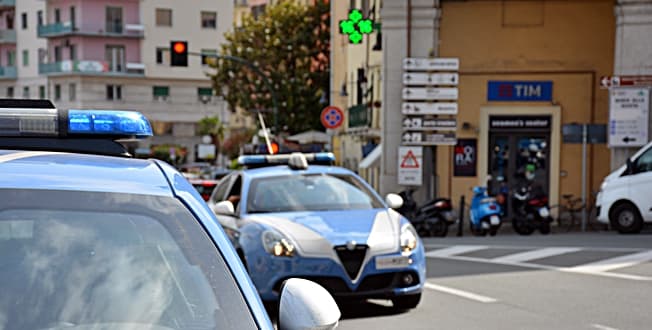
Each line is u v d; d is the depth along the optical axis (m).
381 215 12.23
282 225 11.61
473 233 29.11
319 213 12.21
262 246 11.37
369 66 44.41
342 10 52.31
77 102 92.00
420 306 12.66
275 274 11.20
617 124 28.97
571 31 32.16
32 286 3.22
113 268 3.33
